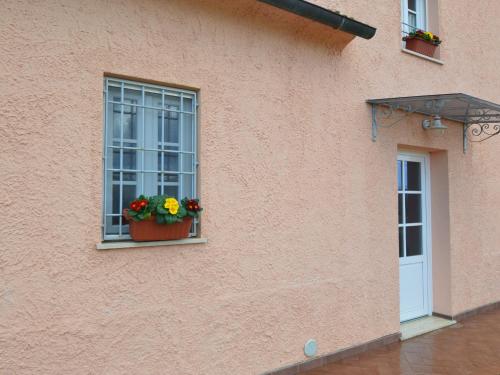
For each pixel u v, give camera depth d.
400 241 6.14
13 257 2.85
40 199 2.96
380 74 5.45
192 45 3.74
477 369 4.63
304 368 4.44
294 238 4.43
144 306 3.39
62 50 3.07
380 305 5.29
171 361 3.51
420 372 4.52
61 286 3.02
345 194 4.94
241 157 4.04
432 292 6.62
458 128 6.73
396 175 5.59
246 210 4.05
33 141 2.94
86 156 3.16
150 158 3.66
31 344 2.89
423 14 6.73
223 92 3.93
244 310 3.99
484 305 7.09
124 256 3.31
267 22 4.27
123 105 3.50
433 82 6.29
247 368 3.99
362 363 4.72
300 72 4.55
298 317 4.43
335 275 4.80
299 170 4.50
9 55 2.87
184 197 3.82
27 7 2.94
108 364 3.20
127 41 3.38
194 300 3.67
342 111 4.96
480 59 7.29
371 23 5.38
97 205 3.20
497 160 7.54
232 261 3.93
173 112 3.78
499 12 7.74
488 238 7.27
